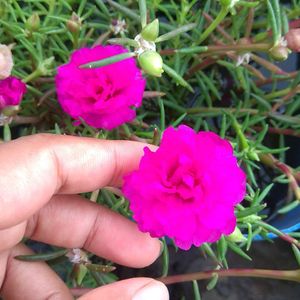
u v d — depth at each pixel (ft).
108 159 0.38
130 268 0.54
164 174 0.33
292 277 0.45
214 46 0.47
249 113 0.52
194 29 0.50
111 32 0.52
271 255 0.55
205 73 0.57
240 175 0.34
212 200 0.33
